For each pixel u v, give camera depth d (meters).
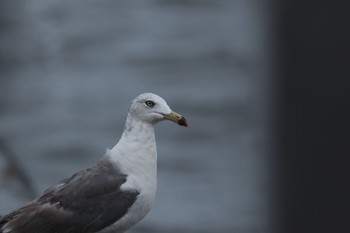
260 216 27.27
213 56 47.16
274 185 27.86
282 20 25.88
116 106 40.62
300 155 22.17
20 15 57.12
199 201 28.50
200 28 52.00
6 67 48.44
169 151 33.78
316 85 22.19
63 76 46.00
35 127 37.25
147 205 11.73
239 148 33.84
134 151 11.70
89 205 11.34
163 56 48.06
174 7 55.97
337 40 22.58
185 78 44.16
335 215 20.92
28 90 43.50
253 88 40.69
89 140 35.53
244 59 45.72
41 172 31.64
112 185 11.46
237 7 54.00
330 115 21.30
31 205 11.41
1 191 14.38
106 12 56.50
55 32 53.62
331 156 21.52
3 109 40.56
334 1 22.89
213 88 42.12
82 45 51.34
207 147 34.16
